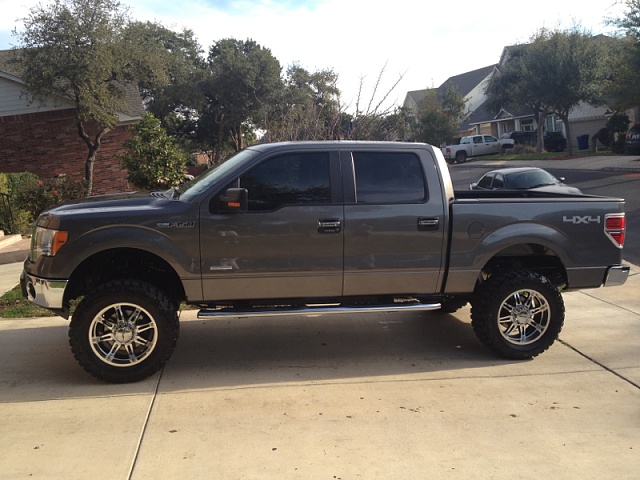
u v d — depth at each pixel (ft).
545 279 17.66
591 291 26.23
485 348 19.07
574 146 136.15
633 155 96.32
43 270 15.64
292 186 16.61
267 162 16.56
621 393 15.23
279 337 20.43
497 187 49.62
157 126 41.52
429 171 17.20
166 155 41.09
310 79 42.11
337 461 11.85
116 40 59.11
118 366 15.90
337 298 17.34
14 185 47.44
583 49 104.78
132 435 12.99
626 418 13.78
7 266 34.86
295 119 41.24
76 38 56.85
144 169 40.34
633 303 24.07
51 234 15.57
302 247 16.52
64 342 19.61
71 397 15.14
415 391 15.49
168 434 13.04
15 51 63.52
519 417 13.85
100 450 12.31
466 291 17.58
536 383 15.98
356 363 17.79
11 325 21.53
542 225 17.47
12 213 44.88
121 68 62.03
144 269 17.28
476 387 15.74
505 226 17.33
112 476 11.30
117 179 68.59
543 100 107.86
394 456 12.05
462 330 21.16
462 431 13.15
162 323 15.93
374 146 17.11
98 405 14.62
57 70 56.80
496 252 17.39
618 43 93.81
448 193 17.29
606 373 16.65
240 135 124.16
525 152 132.36
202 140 129.49
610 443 12.59
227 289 16.52
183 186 18.29
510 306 17.76
